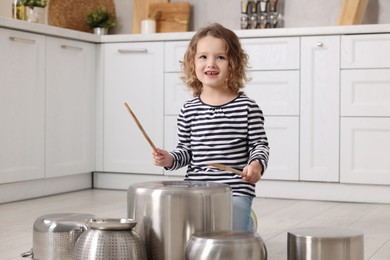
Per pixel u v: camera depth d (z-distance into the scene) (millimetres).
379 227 2732
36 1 3832
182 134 2180
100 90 4117
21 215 2994
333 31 3566
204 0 4469
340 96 3584
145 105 4016
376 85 3516
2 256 2111
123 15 4691
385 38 3488
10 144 3412
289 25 4262
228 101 2129
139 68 4023
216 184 1823
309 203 3506
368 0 4047
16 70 3439
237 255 1541
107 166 4105
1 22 3279
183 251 1701
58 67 3777
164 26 4406
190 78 2242
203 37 2141
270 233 2570
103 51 4105
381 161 3510
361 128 3545
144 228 1724
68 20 4391
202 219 1708
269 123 3715
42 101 3646
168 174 3969
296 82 3656
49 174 3715
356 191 3578
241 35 3746
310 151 3639
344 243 1644
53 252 1885
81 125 4012
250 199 2072
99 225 1646
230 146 2096
